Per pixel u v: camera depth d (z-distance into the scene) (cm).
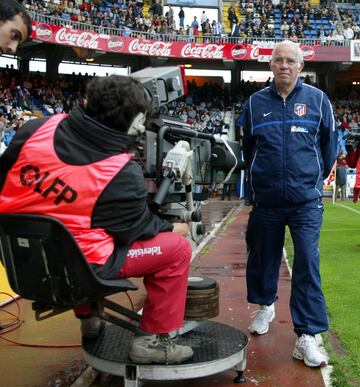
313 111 357
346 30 3127
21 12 246
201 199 342
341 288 549
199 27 3384
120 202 246
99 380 321
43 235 234
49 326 427
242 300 508
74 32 2445
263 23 3175
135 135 258
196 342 321
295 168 352
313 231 352
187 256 278
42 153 245
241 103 3139
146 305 278
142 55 2928
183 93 336
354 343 378
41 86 2689
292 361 349
